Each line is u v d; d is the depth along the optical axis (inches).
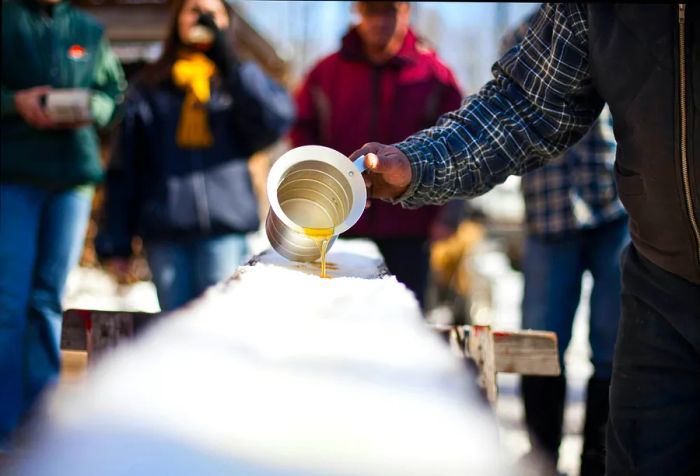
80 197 164.2
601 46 85.9
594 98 95.3
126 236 179.3
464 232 327.3
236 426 77.3
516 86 97.3
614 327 159.2
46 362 159.3
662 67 81.0
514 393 218.4
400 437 78.3
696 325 86.9
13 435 126.5
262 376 79.7
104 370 99.1
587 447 155.9
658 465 88.4
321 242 92.1
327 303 83.4
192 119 174.2
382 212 176.1
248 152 179.3
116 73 176.1
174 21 176.1
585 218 161.6
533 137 96.0
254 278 91.2
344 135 185.0
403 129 182.7
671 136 81.7
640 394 89.6
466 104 100.3
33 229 158.2
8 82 162.1
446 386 86.7
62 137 159.6
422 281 181.2
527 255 171.2
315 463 75.4
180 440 77.7
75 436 89.6
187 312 95.2
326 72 187.0
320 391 79.0
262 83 175.9
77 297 307.7
